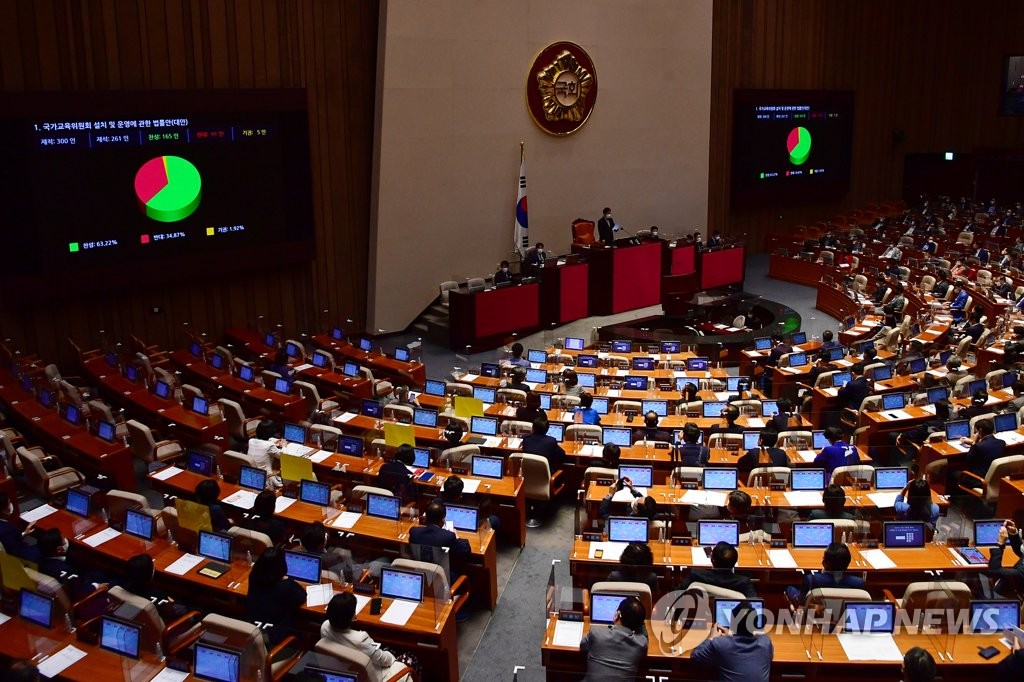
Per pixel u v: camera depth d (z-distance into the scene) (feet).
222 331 62.44
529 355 54.34
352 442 37.14
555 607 24.36
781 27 96.07
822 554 28.07
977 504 36.63
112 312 57.11
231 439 44.32
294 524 30.91
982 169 112.68
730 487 33.24
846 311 70.38
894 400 44.01
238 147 59.52
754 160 95.14
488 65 70.08
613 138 79.56
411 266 69.10
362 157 66.90
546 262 70.08
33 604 23.88
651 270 74.08
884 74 108.99
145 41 55.47
